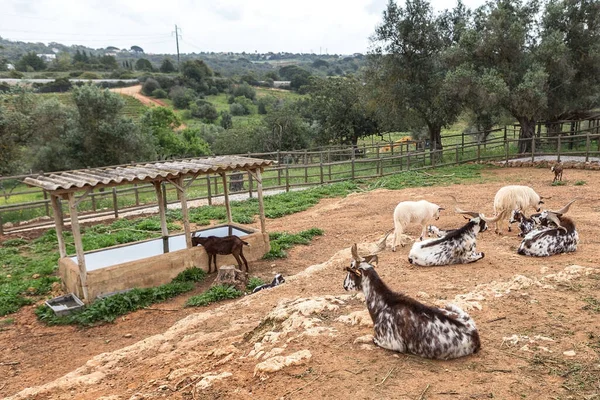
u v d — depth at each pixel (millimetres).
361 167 32250
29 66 106500
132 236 15227
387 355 4840
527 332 5164
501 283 6820
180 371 5410
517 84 26625
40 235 16812
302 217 17672
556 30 26766
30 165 30625
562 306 5797
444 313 4734
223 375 4910
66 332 9094
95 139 31000
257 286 10172
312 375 4582
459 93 26469
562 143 30172
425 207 10688
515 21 26609
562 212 8867
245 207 19531
